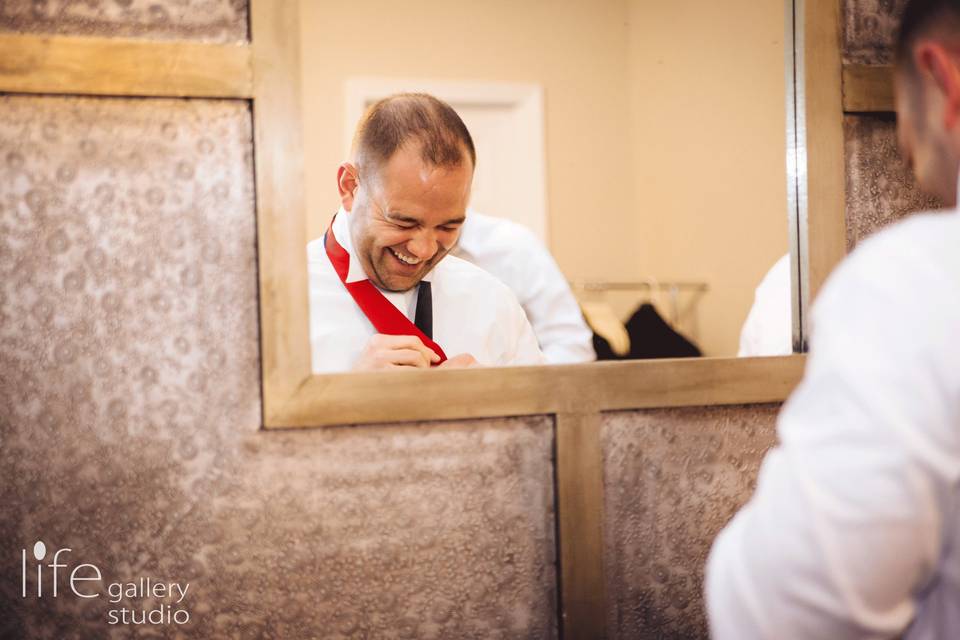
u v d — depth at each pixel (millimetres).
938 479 506
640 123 2234
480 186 2307
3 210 863
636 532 1017
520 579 982
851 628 523
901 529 506
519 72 2229
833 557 514
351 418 918
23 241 867
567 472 977
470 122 2262
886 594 520
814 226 1058
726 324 1693
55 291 873
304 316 908
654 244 2156
